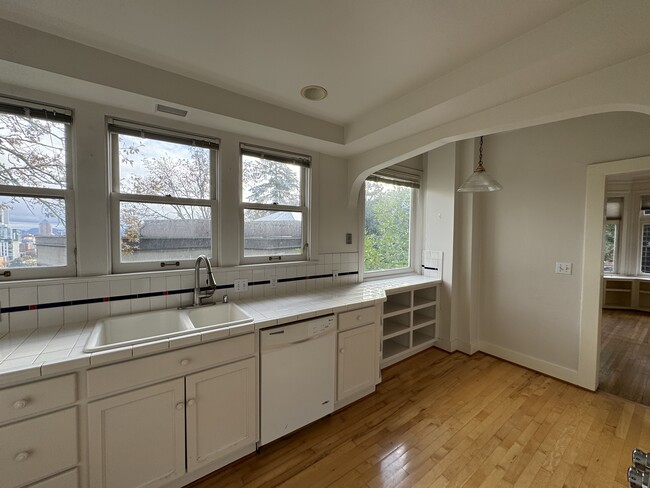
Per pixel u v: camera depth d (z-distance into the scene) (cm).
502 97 162
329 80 175
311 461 170
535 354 282
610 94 132
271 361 175
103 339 158
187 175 206
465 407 223
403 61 155
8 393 108
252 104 197
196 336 147
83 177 166
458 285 325
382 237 337
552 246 269
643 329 413
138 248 190
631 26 107
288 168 257
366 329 229
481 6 116
